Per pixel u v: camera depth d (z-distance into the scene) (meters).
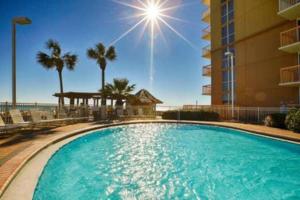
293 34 17.05
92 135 11.92
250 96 21.36
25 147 6.85
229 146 9.76
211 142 10.64
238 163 7.16
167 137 12.10
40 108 14.51
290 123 11.40
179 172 6.27
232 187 5.26
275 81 18.75
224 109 20.73
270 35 19.38
